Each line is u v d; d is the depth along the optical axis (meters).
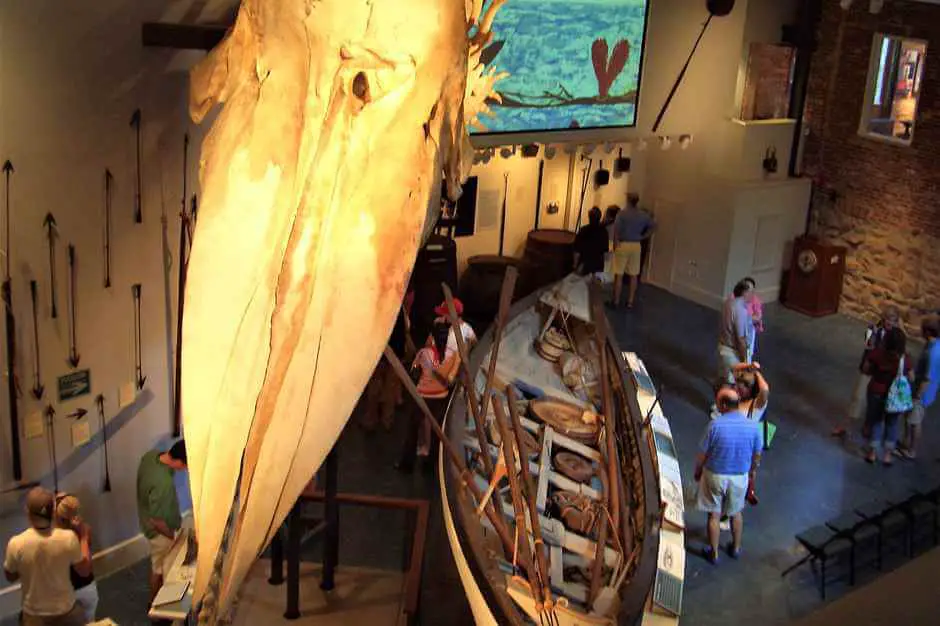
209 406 3.98
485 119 10.57
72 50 6.00
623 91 11.48
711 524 7.52
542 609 4.84
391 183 4.05
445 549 7.41
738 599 7.23
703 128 12.36
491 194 12.05
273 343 3.86
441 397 8.10
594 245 11.72
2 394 6.15
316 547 7.06
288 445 3.79
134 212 6.56
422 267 10.80
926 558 1.07
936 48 11.24
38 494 5.41
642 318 12.29
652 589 5.36
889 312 9.06
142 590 6.80
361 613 5.86
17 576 5.57
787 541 7.96
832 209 12.73
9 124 5.82
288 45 4.28
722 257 12.50
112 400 6.77
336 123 4.11
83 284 6.39
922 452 9.49
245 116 4.36
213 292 4.10
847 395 10.56
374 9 4.11
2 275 5.98
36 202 6.04
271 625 5.71
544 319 8.73
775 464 9.10
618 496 6.07
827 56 12.44
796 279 12.80
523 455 5.89
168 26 6.24
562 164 12.52
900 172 11.91
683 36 11.78
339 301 3.90
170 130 6.62
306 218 3.99
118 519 7.01
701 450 7.41
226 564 3.78
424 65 4.17
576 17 10.80
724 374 9.62
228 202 4.21
